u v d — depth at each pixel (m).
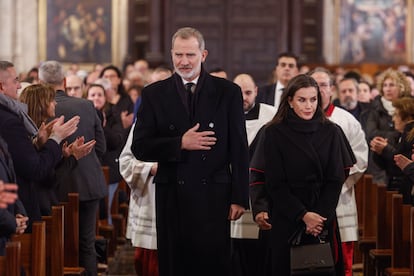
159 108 7.37
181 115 7.34
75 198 9.19
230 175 7.38
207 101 7.35
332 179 7.76
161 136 7.39
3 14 25.23
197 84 7.39
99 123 10.15
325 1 25.59
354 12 25.67
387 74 12.41
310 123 7.77
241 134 7.34
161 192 7.36
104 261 11.05
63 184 9.82
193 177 7.27
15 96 8.31
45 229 7.65
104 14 25.38
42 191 8.75
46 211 8.77
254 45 25.33
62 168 8.80
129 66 20.73
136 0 25.22
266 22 25.31
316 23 25.44
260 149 8.10
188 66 7.32
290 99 7.84
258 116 9.70
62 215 8.09
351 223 9.31
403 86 12.32
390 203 9.61
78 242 9.38
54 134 7.81
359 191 11.57
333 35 25.69
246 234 9.32
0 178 6.81
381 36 25.66
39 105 8.85
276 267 7.72
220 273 7.33
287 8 25.27
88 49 25.44
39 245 7.18
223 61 25.33
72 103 9.92
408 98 10.36
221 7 25.31
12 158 7.46
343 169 7.86
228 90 7.40
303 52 25.33
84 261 10.03
